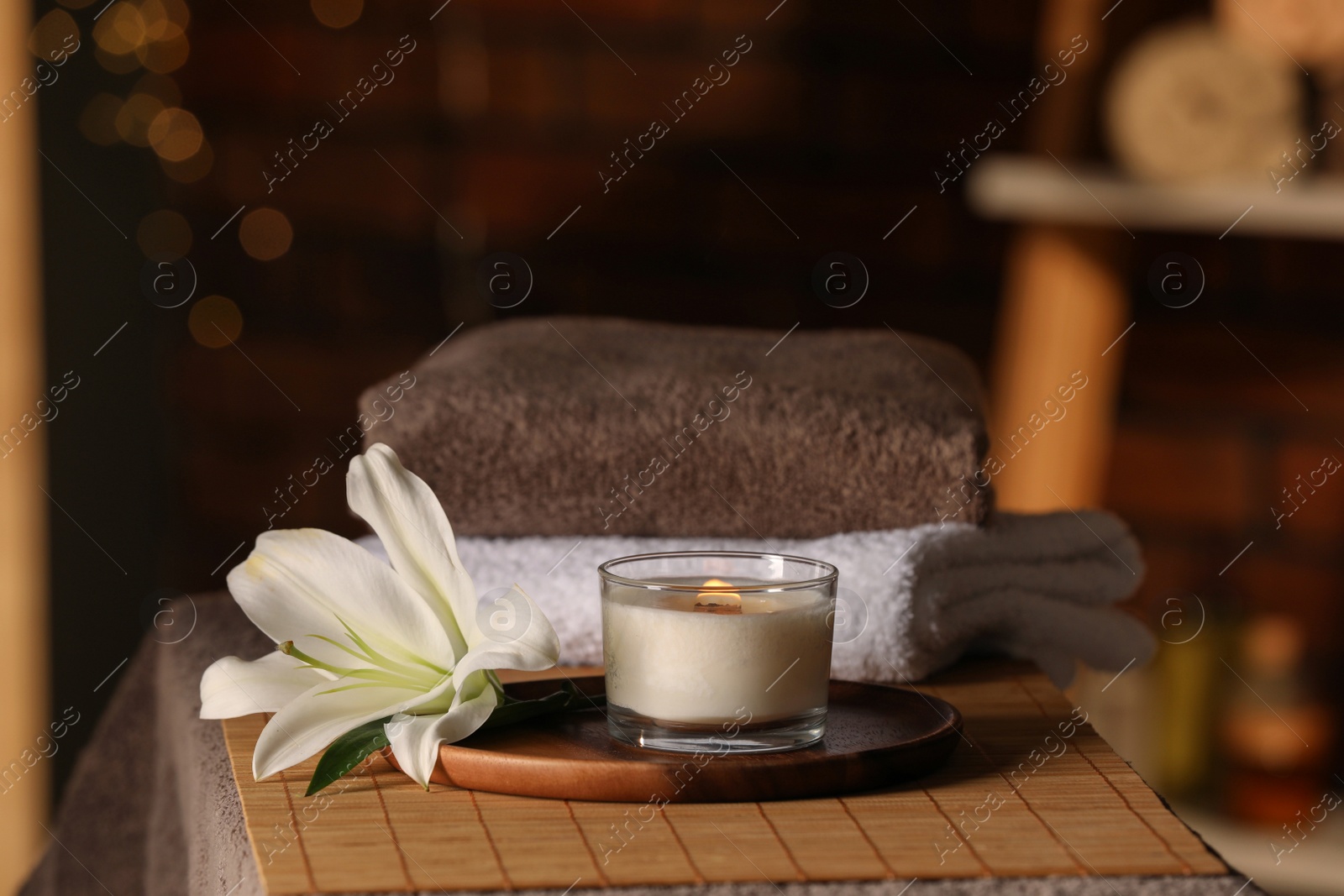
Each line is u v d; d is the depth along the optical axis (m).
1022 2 2.89
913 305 2.97
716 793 1.43
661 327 1.84
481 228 2.92
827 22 2.88
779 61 2.89
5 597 2.69
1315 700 2.64
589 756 1.45
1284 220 2.40
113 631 2.84
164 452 2.92
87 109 2.74
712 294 2.95
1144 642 1.67
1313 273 2.98
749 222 2.93
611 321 1.87
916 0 2.88
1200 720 2.62
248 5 2.83
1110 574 1.68
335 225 2.92
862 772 1.44
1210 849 1.40
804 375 1.68
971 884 1.37
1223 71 2.52
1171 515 3.08
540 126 2.90
